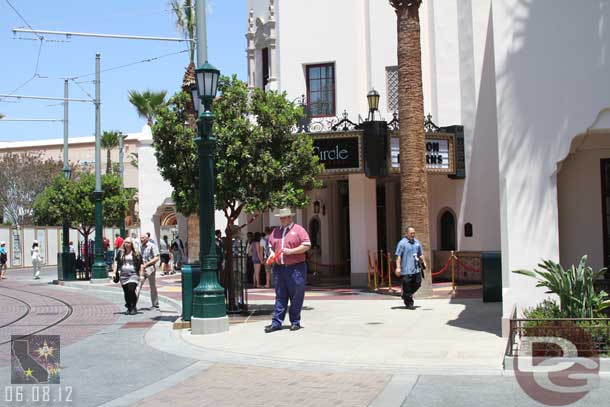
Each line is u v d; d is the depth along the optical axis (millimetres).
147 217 36656
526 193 10703
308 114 24047
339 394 7637
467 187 22531
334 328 12508
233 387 8234
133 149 70500
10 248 48062
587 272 9555
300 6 24422
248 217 27359
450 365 8797
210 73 12727
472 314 14062
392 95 23469
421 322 13016
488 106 22016
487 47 22078
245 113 14938
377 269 22219
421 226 18266
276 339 11430
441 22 23031
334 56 23969
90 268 32469
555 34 10641
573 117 10523
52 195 30297
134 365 9906
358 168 20828
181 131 14570
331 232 26375
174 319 15523
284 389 8016
